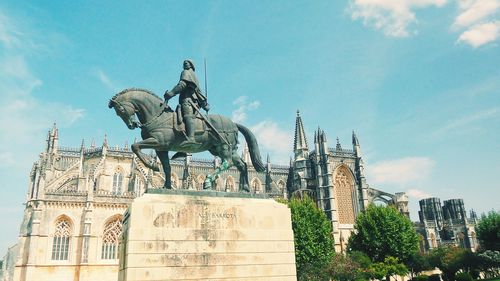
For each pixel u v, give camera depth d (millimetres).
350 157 98938
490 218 64250
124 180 83375
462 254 68312
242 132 16344
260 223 13438
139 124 13680
